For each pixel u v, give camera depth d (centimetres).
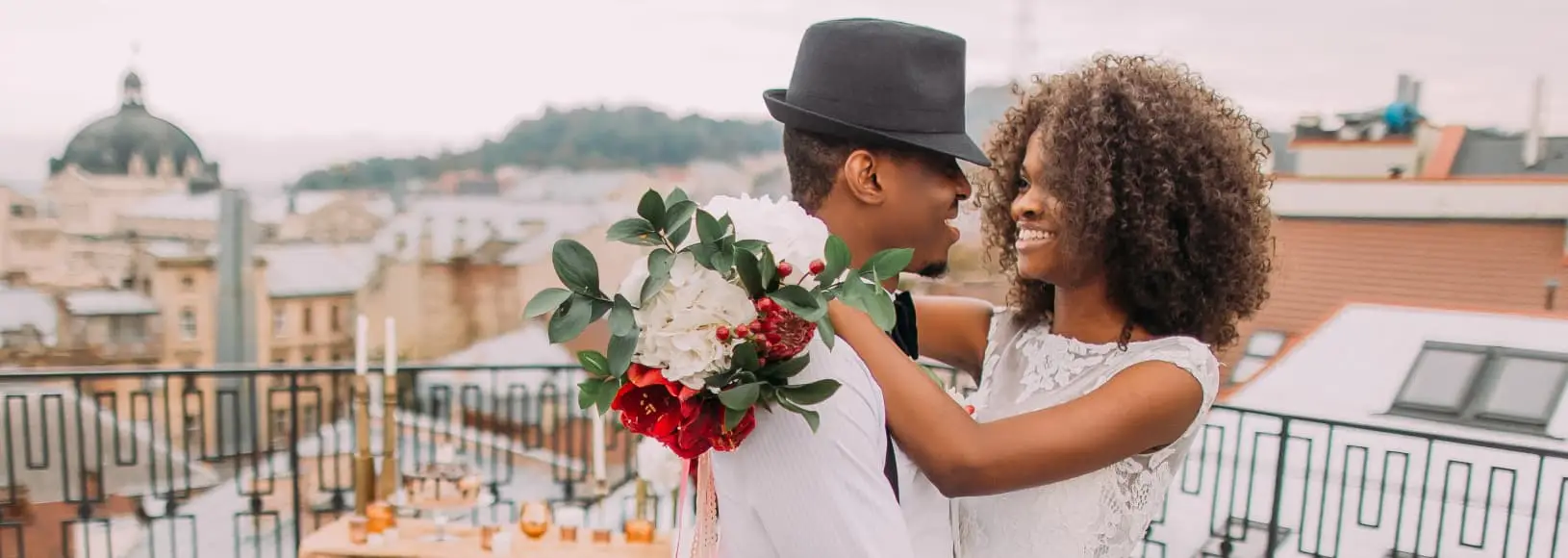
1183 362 122
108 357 1961
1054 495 130
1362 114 870
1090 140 123
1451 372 613
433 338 2164
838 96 105
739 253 87
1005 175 150
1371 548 445
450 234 2206
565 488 493
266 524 554
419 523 317
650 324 88
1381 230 814
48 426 468
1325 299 761
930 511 111
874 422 96
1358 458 539
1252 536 455
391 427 345
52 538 470
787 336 88
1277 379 677
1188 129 124
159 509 493
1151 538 457
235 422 473
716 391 89
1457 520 463
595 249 90
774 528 94
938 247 112
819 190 108
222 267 2066
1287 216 834
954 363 169
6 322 1912
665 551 304
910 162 105
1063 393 133
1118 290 131
